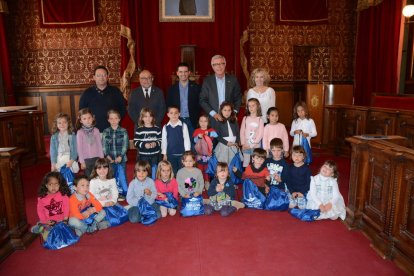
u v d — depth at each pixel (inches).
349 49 347.3
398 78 272.5
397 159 99.6
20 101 334.3
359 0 306.7
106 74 156.3
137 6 314.5
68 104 338.3
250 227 125.2
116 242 114.3
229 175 143.5
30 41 329.4
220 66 161.3
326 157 233.9
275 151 148.1
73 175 150.3
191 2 324.5
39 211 115.1
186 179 139.0
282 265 98.9
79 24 325.1
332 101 251.8
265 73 169.5
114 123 150.9
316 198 132.4
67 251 108.8
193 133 164.9
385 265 99.3
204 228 124.6
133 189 133.4
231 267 98.0
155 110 165.9
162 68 329.4
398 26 266.8
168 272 95.8
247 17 323.6
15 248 110.2
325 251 107.3
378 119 203.6
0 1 299.1
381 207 109.0
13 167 110.6
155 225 127.6
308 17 334.3
